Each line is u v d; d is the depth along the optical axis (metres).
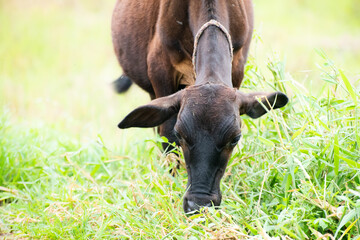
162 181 10.74
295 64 26.11
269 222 9.34
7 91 22.98
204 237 9.09
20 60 27.75
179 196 10.63
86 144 13.76
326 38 31.52
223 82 9.78
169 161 11.34
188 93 9.35
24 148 13.53
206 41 10.30
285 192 9.67
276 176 10.27
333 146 9.74
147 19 12.64
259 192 10.30
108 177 12.42
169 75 12.21
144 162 12.75
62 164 12.55
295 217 8.99
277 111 11.20
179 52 11.75
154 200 10.47
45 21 34.62
